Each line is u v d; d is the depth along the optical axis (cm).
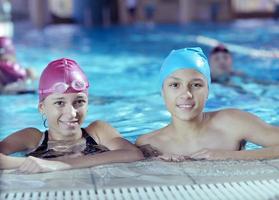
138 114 516
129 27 1581
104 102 578
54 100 329
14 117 512
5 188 268
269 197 248
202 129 344
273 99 581
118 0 1700
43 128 467
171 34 1336
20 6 1633
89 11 1686
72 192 261
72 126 335
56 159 317
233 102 568
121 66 848
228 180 275
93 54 1003
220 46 697
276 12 1669
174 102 326
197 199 247
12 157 311
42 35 1370
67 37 1322
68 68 329
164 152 341
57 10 1736
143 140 354
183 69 322
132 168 302
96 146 345
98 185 271
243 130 342
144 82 703
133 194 256
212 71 684
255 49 1004
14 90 631
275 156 320
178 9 1680
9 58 658
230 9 1667
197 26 1523
